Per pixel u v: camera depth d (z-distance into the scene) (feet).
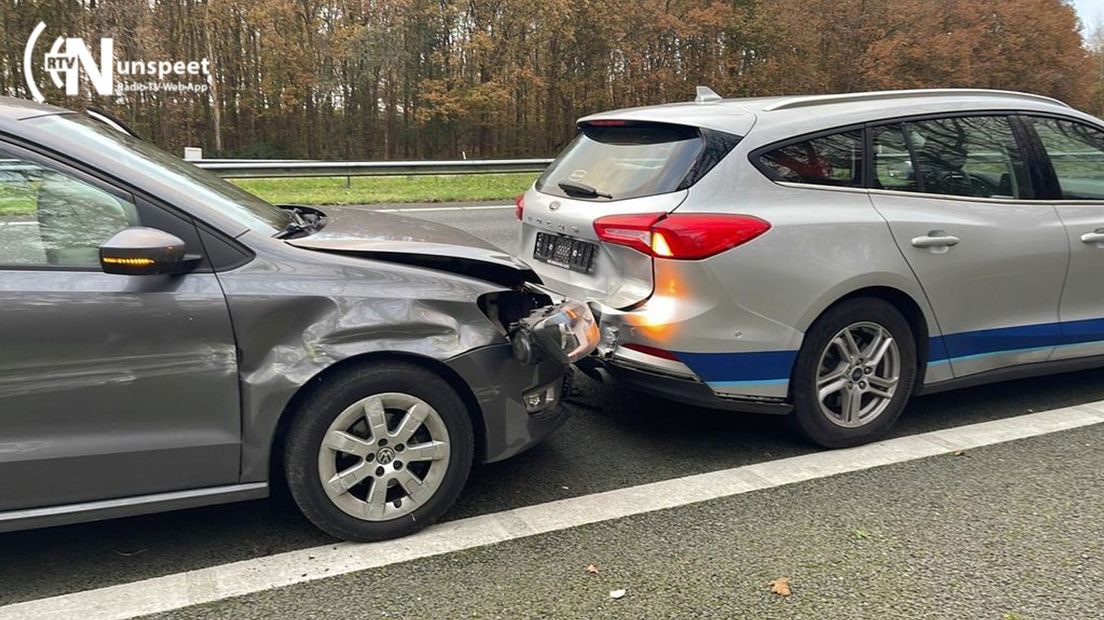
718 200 11.30
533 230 14.11
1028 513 10.51
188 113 107.76
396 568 9.21
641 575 9.10
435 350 9.52
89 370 8.39
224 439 8.98
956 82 142.72
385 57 114.73
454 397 9.78
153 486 8.84
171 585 8.84
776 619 8.31
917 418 13.94
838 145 12.13
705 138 11.68
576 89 126.31
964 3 146.20
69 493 8.55
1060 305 13.79
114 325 8.41
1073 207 13.84
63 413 8.39
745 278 11.19
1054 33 152.35
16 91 94.79
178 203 8.91
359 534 9.66
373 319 9.24
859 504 10.77
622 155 12.90
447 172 52.90
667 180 11.64
